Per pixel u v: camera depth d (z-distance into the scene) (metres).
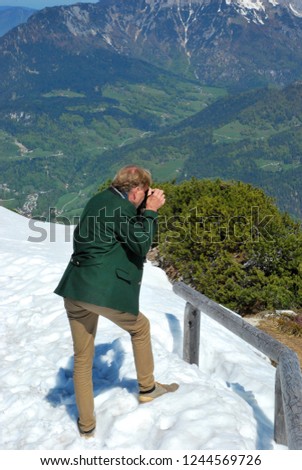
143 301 8.88
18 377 6.16
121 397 5.13
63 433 4.87
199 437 4.41
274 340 4.90
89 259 4.59
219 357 6.95
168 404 4.89
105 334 7.12
